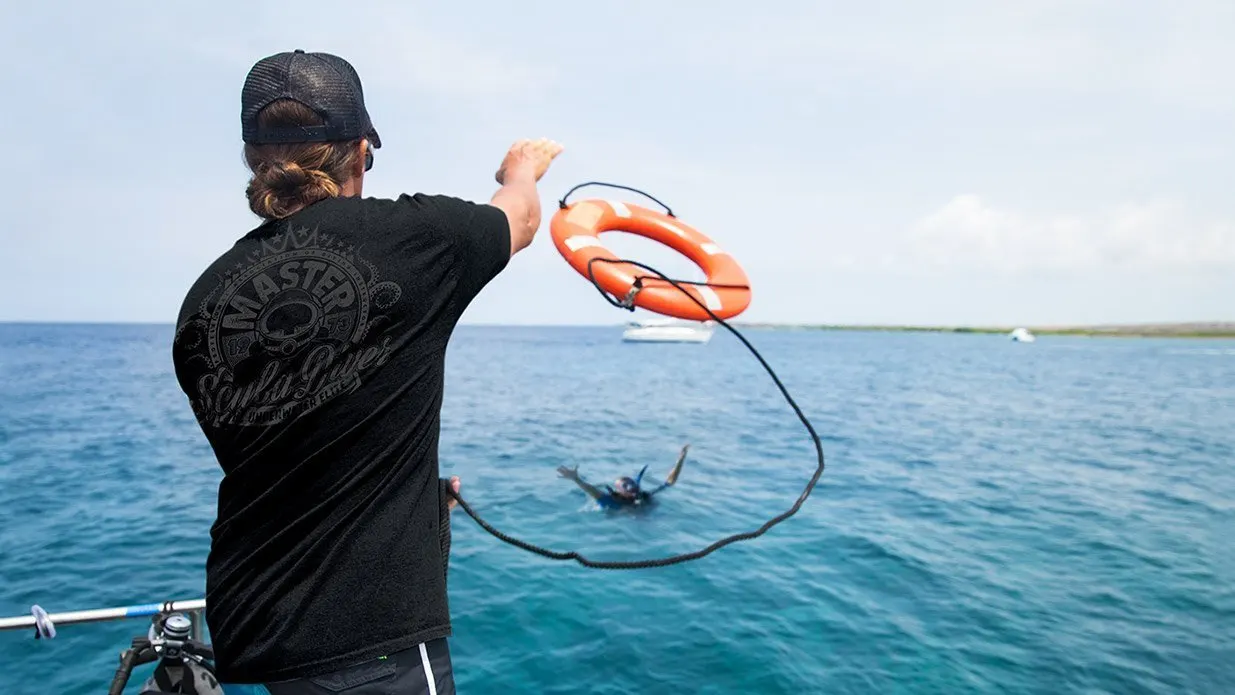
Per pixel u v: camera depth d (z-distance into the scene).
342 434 1.21
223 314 1.22
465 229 1.33
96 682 5.31
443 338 1.33
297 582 1.19
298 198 1.30
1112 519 10.52
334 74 1.32
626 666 5.80
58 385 30.17
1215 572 8.17
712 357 67.00
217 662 1.22
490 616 6.70
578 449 16.05
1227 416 24.02
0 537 8.88
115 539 8.84
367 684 1.20
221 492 1.26
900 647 6.18
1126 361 63.59
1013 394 31.66
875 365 55.84
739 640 6.25
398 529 1.25
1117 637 6.43
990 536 9.55
